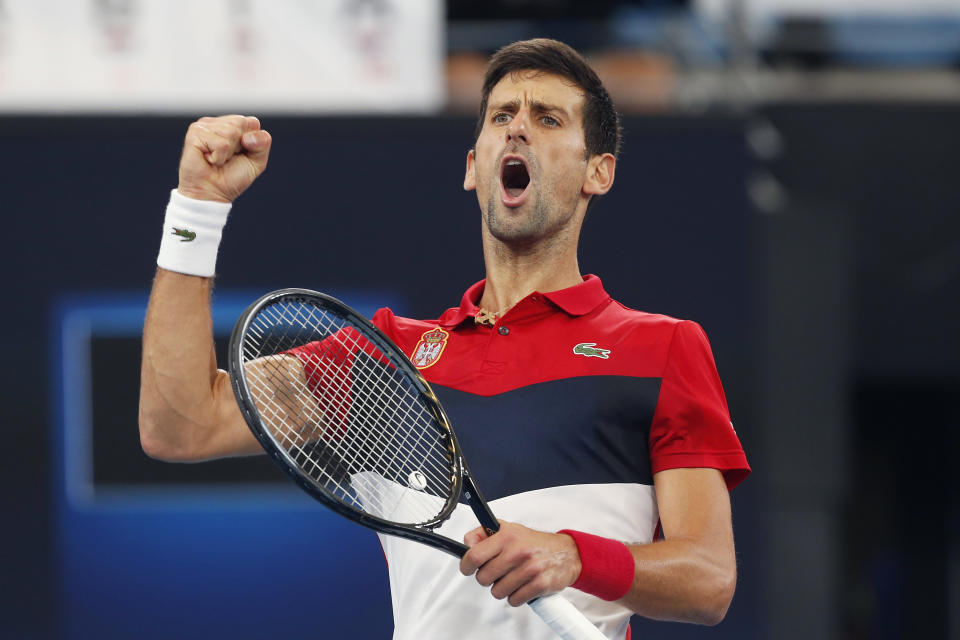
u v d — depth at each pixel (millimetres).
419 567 7301
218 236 7402
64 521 23031
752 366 22781
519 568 6387
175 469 23094
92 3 21812
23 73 21828
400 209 22922
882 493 35906
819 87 27781
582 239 23031
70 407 23031
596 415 7273
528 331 7680
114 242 22906
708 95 23781
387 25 22125
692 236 22922
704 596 6844
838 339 26281
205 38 22000
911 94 27812
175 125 22531
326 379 7793
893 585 35938
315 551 23125
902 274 28391
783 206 26953
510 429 7328
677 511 7164
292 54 22109
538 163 7688
